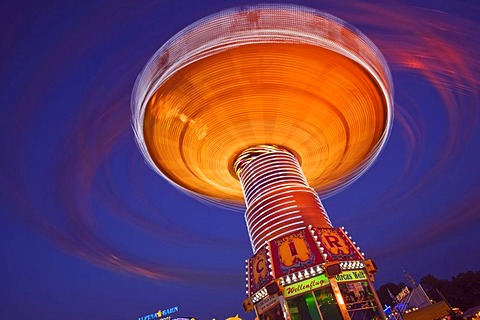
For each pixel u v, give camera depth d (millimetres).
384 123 20875
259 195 17531
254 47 16266
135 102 18172
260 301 14945
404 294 38188
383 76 18281
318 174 23406
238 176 20438
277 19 16141
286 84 18016
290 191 17031
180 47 16531
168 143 19781
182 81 16984
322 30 16484
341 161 22844
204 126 19141
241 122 19234
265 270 14891
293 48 16484
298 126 19719
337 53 16656
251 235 17469
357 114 19703
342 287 13758
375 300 14117
